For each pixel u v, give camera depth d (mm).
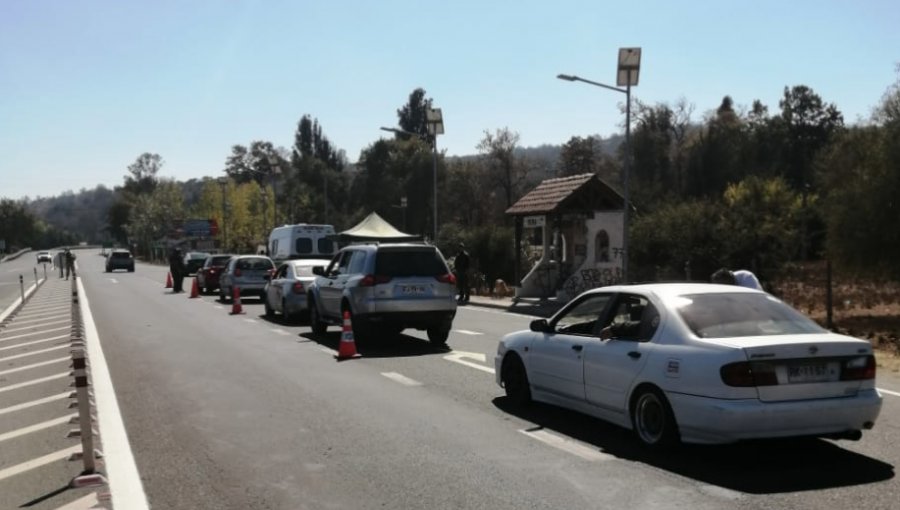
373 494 6258
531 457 7262
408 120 104188
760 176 67375
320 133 118625
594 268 26141
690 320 7207
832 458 7055
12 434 8664
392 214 81938
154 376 12320
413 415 9156
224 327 20203
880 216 22109
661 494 6105
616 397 7676
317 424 8750
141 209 131125
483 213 72438
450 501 6051
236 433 8398
